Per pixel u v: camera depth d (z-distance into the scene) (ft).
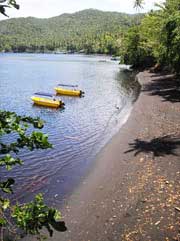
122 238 33.01
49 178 51.03
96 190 44.65
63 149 65.57
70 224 36.52
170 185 42.91
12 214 11.10
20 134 11.85
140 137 66.18
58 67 307.17
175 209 37.01
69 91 138.72
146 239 32.30
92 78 208.54
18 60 446.19
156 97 112.06
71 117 97.60
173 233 32.86
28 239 33.04
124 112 98.84
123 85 170.09
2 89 159.22
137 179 46.09
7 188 12.14
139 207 38.27
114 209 38.60
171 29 98.32
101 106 114.62
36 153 62.28
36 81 194.08
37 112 106.11
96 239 33.47
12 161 11.94
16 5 10.88
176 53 98.63
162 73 187.52
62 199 43.37
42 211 11.04
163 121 77.30
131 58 263.08
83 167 55.26
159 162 51.37
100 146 66.95
